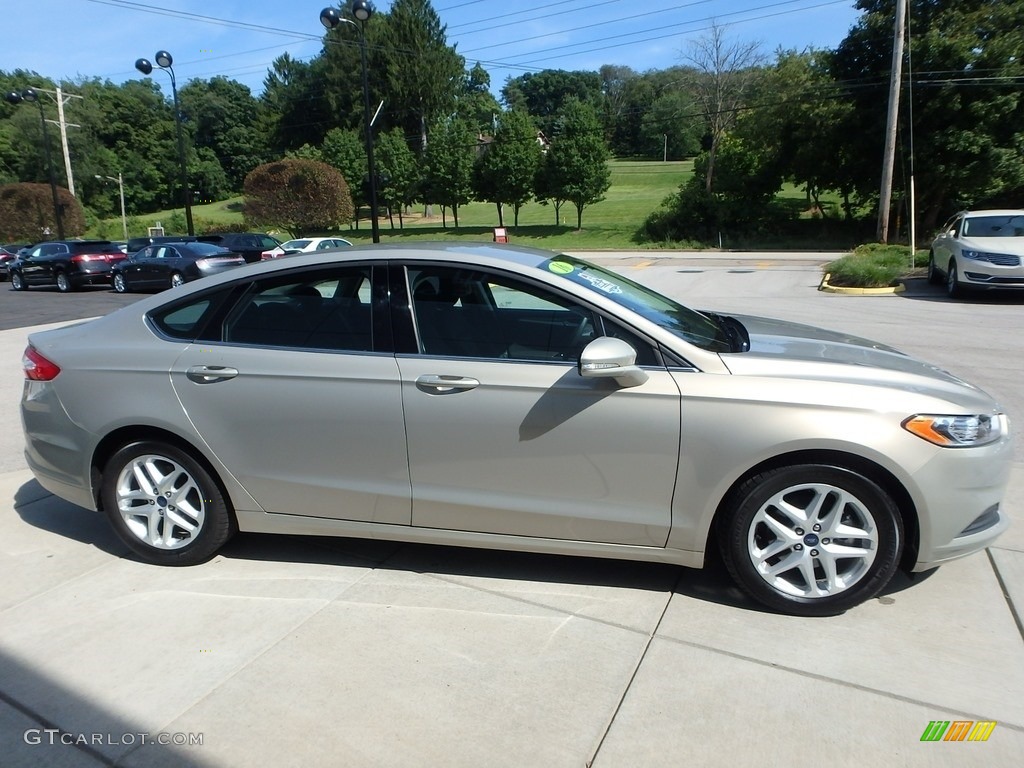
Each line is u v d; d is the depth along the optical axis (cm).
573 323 335
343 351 350
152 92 9106
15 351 1070
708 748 246
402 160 5700
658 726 257
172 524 379
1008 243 1402
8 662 300
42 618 333
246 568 379
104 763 246
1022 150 3048
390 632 317
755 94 3988
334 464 354
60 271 2331
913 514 312
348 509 359
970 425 309
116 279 2256
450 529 351
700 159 4350
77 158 7019
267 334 363
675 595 346
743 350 346
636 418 318
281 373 352
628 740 251
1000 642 303
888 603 335
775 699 270
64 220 4597
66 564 386
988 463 312
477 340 340
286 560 387
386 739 253
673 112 7112
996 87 2998
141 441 373
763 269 2469
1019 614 323
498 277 342
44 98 6619
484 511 342
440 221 6331
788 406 306
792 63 3759
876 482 308
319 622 326
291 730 258
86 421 374
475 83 9750
